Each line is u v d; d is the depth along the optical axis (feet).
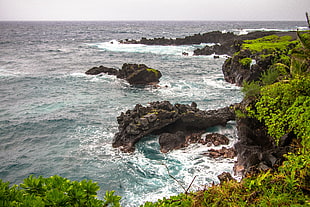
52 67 181.47
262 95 43.62
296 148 29.68
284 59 101.19
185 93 119.14
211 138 66.80
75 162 61.72
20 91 121.90
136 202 47.55
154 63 201.46
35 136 76.54
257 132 45.96
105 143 70.90
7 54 238.89
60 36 481.05
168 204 14.90
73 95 116.88
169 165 57.93
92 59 219.41
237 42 187.42
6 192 10.84
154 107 72.84
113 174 56.34
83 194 11.16
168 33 563.48
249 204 15.71
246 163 47.26
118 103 105.70
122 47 304.30
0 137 75.92
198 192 17.04
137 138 66.44
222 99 109.19
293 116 32.83
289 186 16.39
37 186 11.50
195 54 246.47
